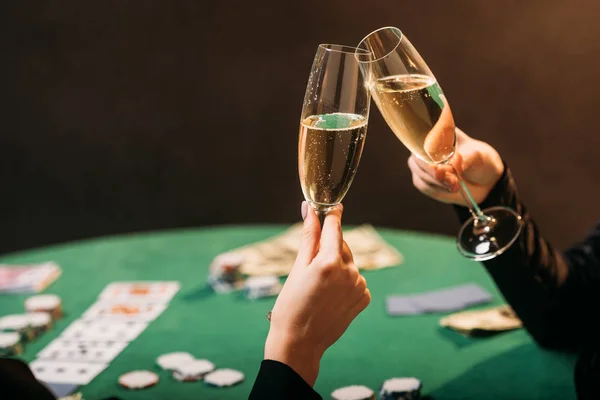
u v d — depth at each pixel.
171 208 4.76
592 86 4.25
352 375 1.58
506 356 1.64
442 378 1.55
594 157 4.33
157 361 1.67
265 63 4.54
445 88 4.43
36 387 1.00
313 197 1.19
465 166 1.61
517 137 4.41
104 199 4.76
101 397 1.54
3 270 2.30
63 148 4.70
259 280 2.06
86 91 4.62
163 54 4.56
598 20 4.17
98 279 2.21
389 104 1.34
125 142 4.68
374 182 4.55
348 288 1.08
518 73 4.33
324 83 1.15
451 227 4.51
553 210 4.44
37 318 1.88
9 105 4.64
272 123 4.61
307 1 4.43
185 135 4.66
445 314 1.87
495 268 1.68
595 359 1.45
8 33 4.54
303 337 1.08
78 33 4.54
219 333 1.82
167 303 2.02
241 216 4.74
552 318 1.66
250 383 1.57
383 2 4.38
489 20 4.29
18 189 4.75
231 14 4.48
